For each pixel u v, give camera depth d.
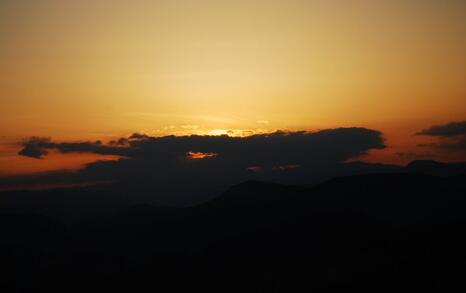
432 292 59.41
